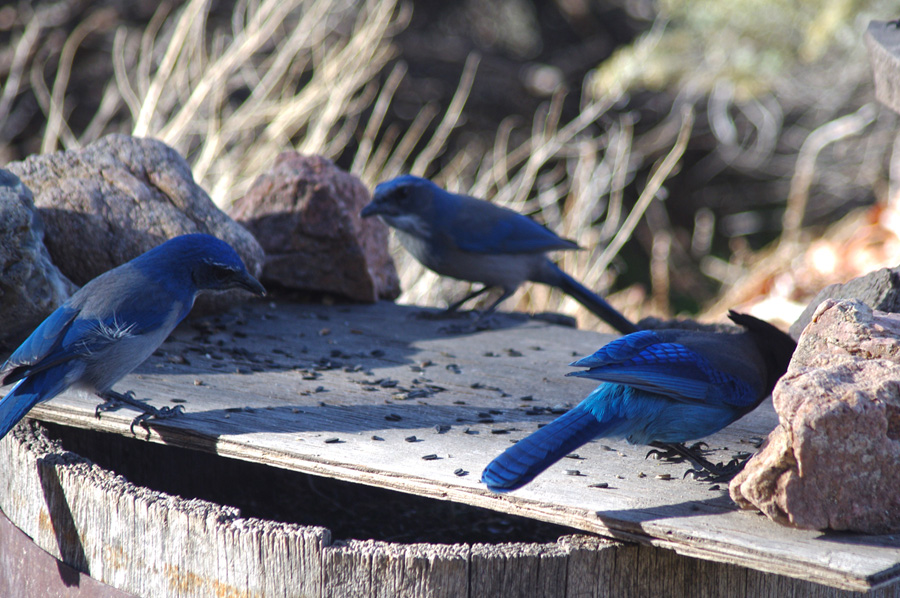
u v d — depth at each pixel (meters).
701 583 5.43
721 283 26.39
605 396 5.70
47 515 6.35
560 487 5.76
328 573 5.39
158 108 18.73
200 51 18.22
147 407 7.04
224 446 6.57
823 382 5.04
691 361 5.85
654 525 5.17
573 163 27.84
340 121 26.58
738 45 24.67
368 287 11.29
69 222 9.06
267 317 10.57
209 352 9.03
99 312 6.75
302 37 19.08
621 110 29.12
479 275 11.28
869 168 26.47
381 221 12.08
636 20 31.22
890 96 9.17
